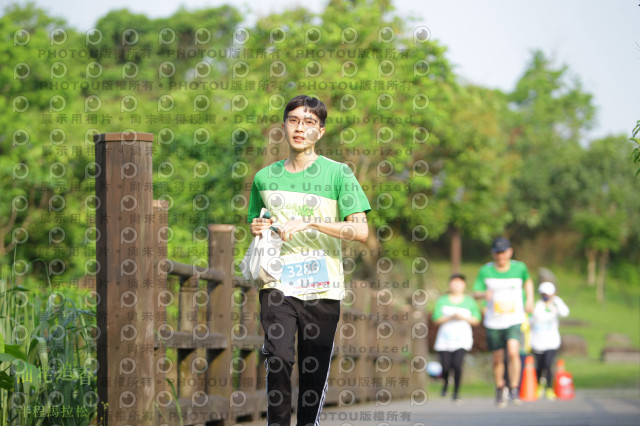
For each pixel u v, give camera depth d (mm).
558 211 97125
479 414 18156
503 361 22609
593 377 42594
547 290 26156
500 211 80000
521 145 99875
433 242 104250
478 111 48344
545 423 15383
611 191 94750
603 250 91625
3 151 31438
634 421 15633
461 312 25516
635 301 89250
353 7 32469
